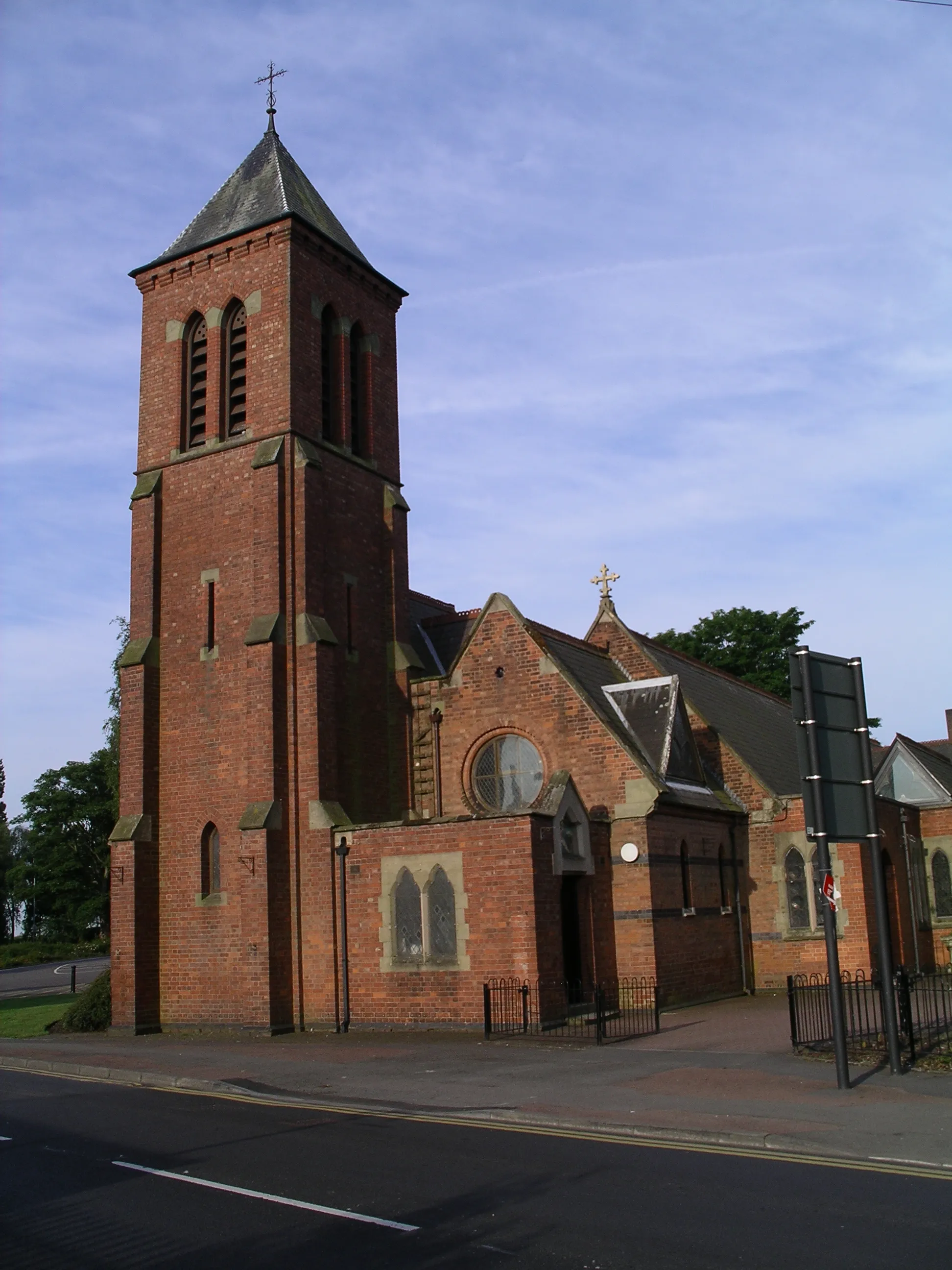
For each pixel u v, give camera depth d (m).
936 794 41.53
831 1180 11.49
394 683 33.50
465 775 31.80
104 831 86.69
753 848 34.03
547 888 25.84
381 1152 13.40
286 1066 21.27
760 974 33.31
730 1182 11.46
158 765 31.34
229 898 29.52
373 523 34.25
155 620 32.19
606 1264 9.03
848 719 17.78
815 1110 14.73
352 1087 18.44
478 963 25.78
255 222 32.56
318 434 32.41
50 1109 17.75
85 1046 27.02
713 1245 9.41
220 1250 9.77
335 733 30.20
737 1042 21.53
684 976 29.22
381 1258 9.39
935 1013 22.98
